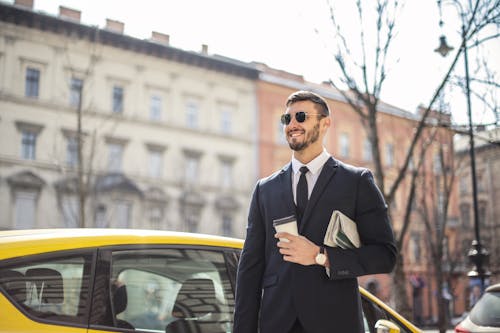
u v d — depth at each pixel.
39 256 2.59
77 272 2.67
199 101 39.06
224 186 39.12
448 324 25.11
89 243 2.78
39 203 32.28
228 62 39.62
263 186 2.73
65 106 33.41
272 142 41.19
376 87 9.15
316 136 2.62
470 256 13.74
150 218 35.94
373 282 37.53
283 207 2.57
